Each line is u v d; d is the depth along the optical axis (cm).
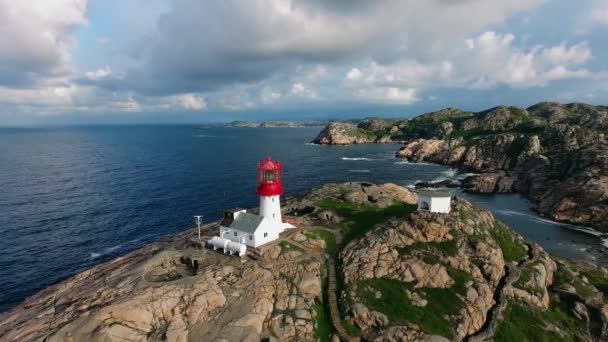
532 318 3747
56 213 9288
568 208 8944
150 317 3400
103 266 5597
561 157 11812
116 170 15550
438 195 4838
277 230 5088
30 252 7044
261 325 3528
